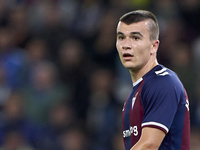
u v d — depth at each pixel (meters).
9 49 40.84
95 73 37.22
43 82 36.31
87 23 40.03
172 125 13.91
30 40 41.53
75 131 35.25
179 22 37.84
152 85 13.88
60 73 38.12
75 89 37.22
